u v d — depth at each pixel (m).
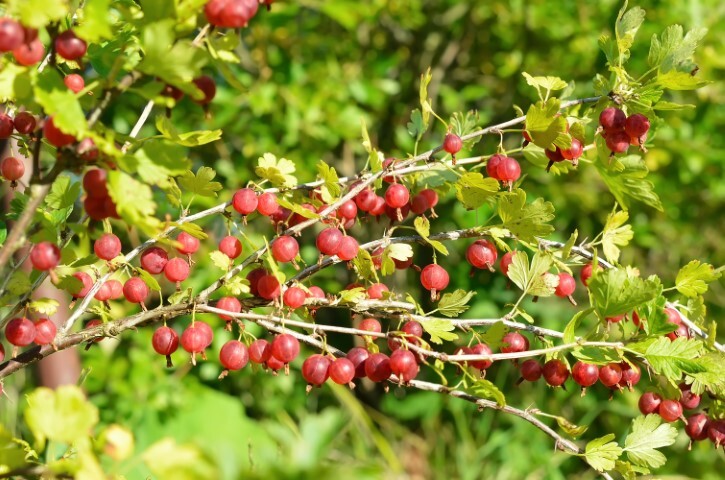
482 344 0.73
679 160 1.65
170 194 0.72
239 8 0.58
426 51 1.86
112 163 0.58
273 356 0.68
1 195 0.83
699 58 1.50
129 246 1.28
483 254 0.74
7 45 0.56
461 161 0.73
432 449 1.61
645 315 0.69
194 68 0.56
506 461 1.50
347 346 1.76
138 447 1.17
